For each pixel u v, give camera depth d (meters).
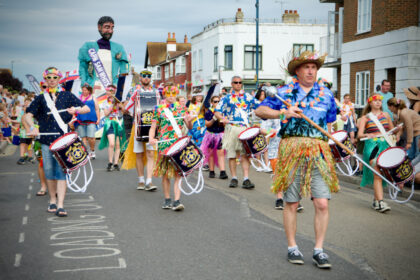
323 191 4.43
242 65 35.78
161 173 6.75
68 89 7.44
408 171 6.33
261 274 4.19
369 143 7.14
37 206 7.00
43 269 4.27
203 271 4.25
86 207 6.96
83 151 6.16
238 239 5.31
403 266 4.43
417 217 6.48
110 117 10.91
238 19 35.91
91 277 4.07
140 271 4.23
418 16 15.69
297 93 4.66
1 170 11.00
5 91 22.95
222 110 8.91
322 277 4.12
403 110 8.28
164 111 6.80
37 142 7.64
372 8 16.47
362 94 17.34
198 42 40.94
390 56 15.51
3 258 4.58
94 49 13.13
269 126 10.01
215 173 10.91
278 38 35.94
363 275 4.19
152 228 5.77
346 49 18.30
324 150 4.51
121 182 9.28
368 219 6.32
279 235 5.51
